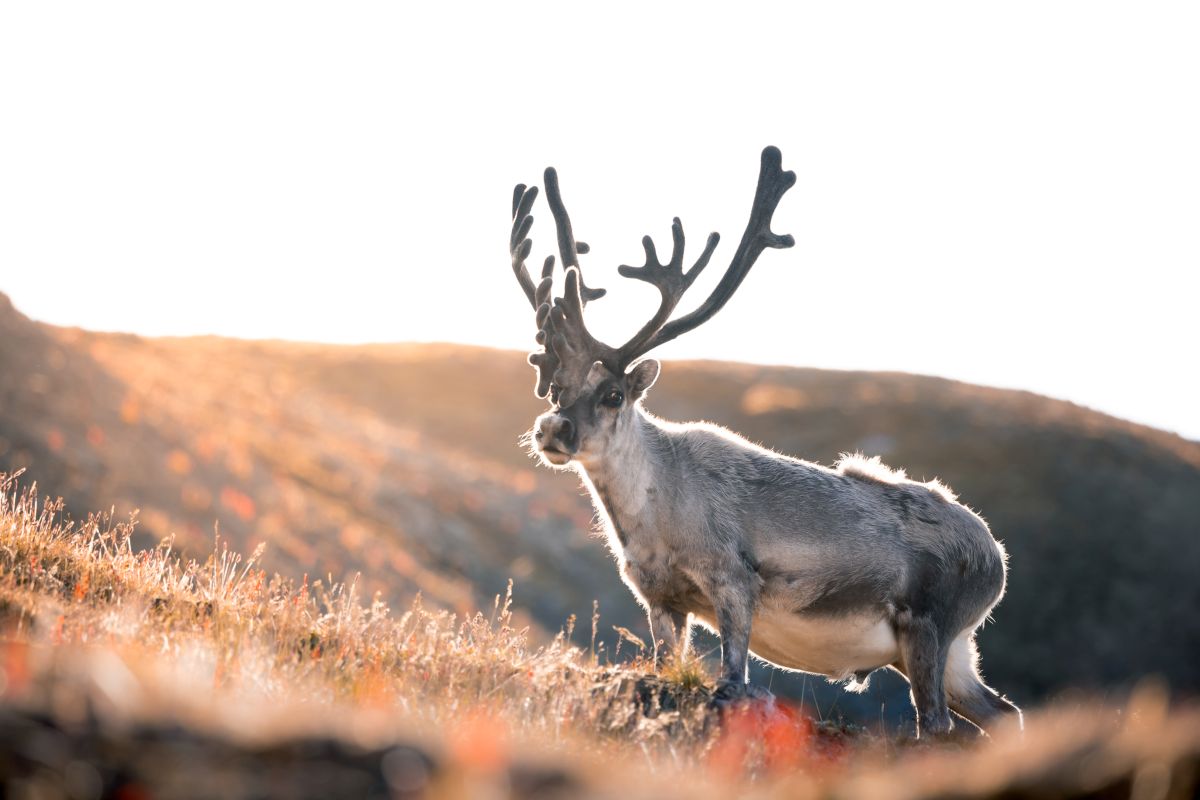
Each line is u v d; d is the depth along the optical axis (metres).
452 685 27.73
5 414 117.06
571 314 35.94
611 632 136.00
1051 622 163.12
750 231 39.53
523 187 41.69
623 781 15.85
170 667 21.70
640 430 36.25
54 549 34.50
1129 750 14.75
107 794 12.47
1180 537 181.38
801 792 15.91
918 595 37.56
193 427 145.38
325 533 128.25
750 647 38.47
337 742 14.04
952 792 15.11
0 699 13.77
